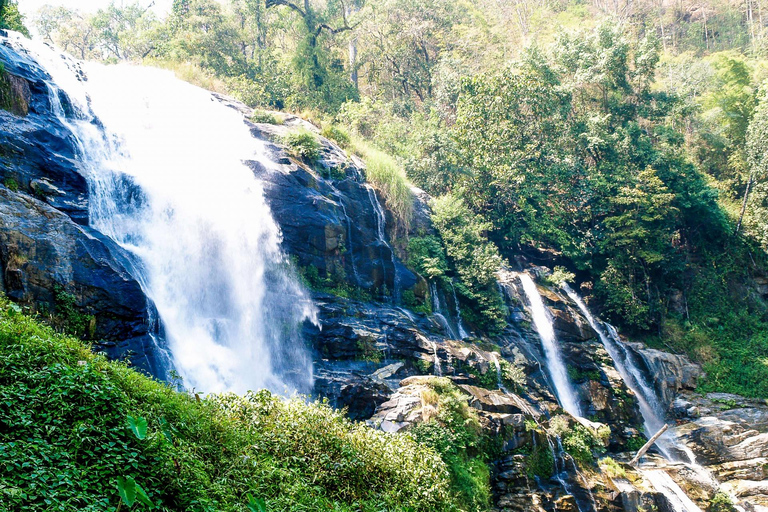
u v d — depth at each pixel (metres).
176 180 20.69
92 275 14.65
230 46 43.59
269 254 21.73
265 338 19.81
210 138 24.12
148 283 17.14
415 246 27.53
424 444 15.85
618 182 38.25
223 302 19.62
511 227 35.09
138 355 14.78
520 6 75.38
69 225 14.97
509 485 18.14
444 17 53.66
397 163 34.81
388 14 52.69
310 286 22.31
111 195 17.94
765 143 42.38
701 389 33.06
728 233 41.28
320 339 20.67
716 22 81.62
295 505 9.42
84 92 21.41
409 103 48.47
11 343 9.17
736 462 26.45
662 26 78.31
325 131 29.97
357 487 11.53
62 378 8.58
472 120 36.38
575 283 37.53
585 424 24.44
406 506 11.16
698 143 51.31
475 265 27.88
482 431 18.55
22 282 13.33
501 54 54.44
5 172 15.28
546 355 28.14
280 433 11.49
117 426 8.45
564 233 35.91
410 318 23.31
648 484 22.00
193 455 9.09
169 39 44.56
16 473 6.96
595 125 39.97
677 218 40.47
